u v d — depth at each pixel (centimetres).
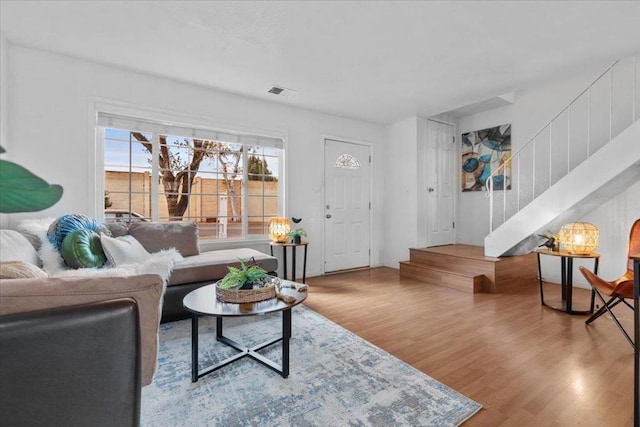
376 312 300
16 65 275
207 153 391
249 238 413
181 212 376
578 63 310
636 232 258
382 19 236
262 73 330
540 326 264
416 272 436
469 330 256
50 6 221
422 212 488
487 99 411
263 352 216
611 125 352
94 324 81
